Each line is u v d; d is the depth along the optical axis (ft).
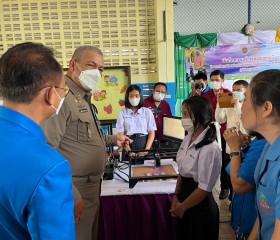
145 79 11.89
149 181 5.75
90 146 4.39
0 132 1.94
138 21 11.43
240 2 16.24
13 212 1.86
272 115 2.51
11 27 11.26
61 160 1.96
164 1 11.19
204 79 10.85
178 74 14.43
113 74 11.68
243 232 4.28
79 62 4.48
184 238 5.16
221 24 16.55
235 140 4.15
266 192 2.53
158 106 10.00
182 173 5.00
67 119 4.06
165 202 5.29
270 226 2.56
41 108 2.17
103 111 11.89
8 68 2.04
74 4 11.18
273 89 2.45
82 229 4.47
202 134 4.78
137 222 5.41
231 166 4.03
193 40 14.37
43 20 11.23
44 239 1.82
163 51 11.50
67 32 11.35
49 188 1.82
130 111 8.43
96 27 11.39
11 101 2.07
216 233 4.96
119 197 5.32
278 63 14.52
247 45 14.42
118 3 11.24
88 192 4.48
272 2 16.16
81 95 4.48
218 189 10.42
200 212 4.82
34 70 2.04
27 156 1.86
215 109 9.61
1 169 1.83
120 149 7.43
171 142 7.52
